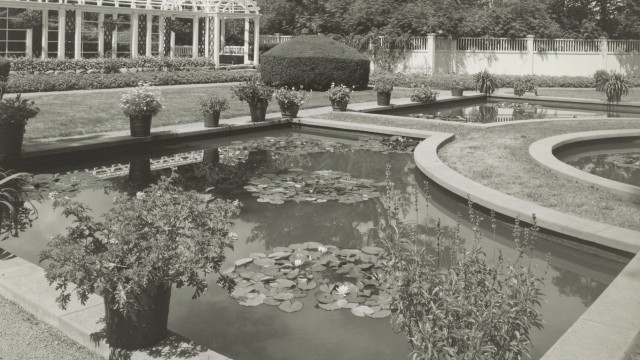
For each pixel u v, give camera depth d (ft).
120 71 79.41
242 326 13.28
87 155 32.45
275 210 22.70
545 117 57.16
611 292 13.70
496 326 9.62
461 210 23.67
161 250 10.59
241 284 15.29
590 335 11.58
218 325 13.34
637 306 12.92
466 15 101.55
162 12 84.48
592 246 18.62
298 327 13.23
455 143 38.06
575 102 68.69
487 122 52.65
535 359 12.05
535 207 21.33
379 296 14.65
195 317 13.71
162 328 11.36
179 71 79.77
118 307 10.56
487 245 19.34
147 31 84.07
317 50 73.97
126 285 10.37
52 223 20.76
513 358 9.75
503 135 41.57
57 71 70.64
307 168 31.04
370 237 19.61
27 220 21.03
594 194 23.94
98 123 40.11
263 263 16.70
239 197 24.61
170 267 10.61
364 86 77.77
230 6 92.58
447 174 26.84
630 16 105.70
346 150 36.81
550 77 90.53
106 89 63.16
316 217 21.85
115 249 10.68
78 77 63.21
